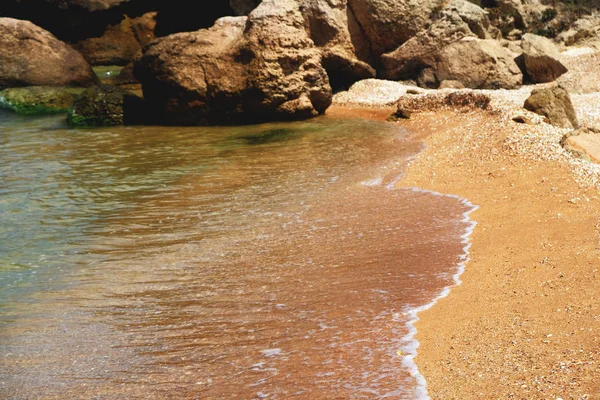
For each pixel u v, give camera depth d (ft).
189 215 35.22
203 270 27.43
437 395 17.17
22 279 27.25
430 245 28.73
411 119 60.64
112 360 20.12
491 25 77.05
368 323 21.66
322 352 19.88
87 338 21.72
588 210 30.35
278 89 62.03
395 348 19.90
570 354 18.19
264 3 65.57
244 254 28.99
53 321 23.15
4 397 18.24
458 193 36.76
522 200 33.55
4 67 76.48
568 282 22.88
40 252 30.35
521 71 72.64
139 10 103.04
